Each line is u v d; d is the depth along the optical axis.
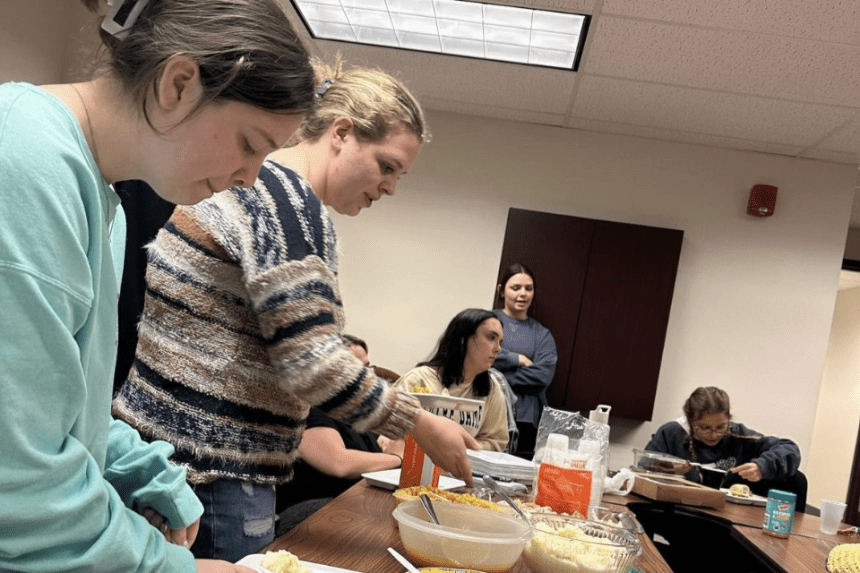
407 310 4.91
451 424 1.17
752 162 4.85
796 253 4.79
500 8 3.52
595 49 3.75
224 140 0.69
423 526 1.05
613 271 4.75
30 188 0.59
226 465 1.07
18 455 0.58
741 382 4.76
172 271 1.08
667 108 4.36
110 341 0.72
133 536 0.70
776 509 2.18
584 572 1.07
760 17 3.21
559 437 1.56
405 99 1.28
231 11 0.68
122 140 0.69
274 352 1.04
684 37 3.49
